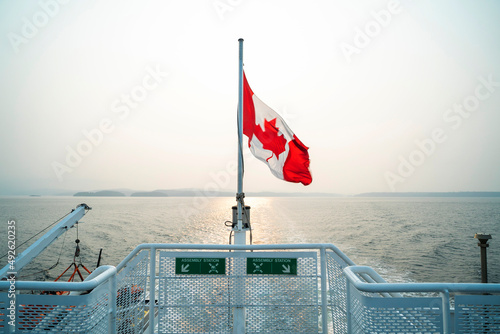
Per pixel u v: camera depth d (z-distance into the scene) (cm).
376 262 2755
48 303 248
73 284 247
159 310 379
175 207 14562
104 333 281
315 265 384
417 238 4341
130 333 357
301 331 374
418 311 254
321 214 9250
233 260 385
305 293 380
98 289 270
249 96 630
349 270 300
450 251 3400
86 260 2969
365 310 258
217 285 382
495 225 6469
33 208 14200
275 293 381
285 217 7906
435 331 253
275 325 376
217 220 6981
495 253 3362
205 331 376
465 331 251
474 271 2528
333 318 362
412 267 2606
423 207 14812
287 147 628
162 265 384
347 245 3616
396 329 254
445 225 6347
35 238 4428
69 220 823
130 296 358
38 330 246
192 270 383
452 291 252
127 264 368
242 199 512
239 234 485
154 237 4238
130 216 8431
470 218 8312
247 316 377
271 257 385
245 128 630
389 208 13562
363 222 6631
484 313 252
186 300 380
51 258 3048
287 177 628
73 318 246
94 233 4756
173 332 376
